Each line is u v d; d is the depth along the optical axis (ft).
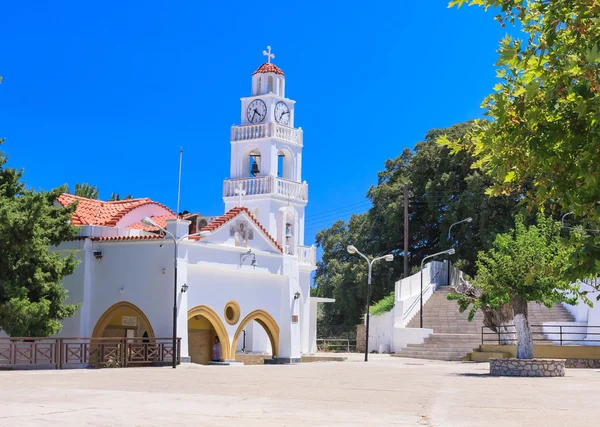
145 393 55.06
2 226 90.74
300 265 142.51
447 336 140.97
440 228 206.28
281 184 151.43
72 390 57.11
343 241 245.45
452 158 202.69
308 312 145.38
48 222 97.09
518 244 85.15
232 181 153.28
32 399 49.21
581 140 20.36
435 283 181.06
